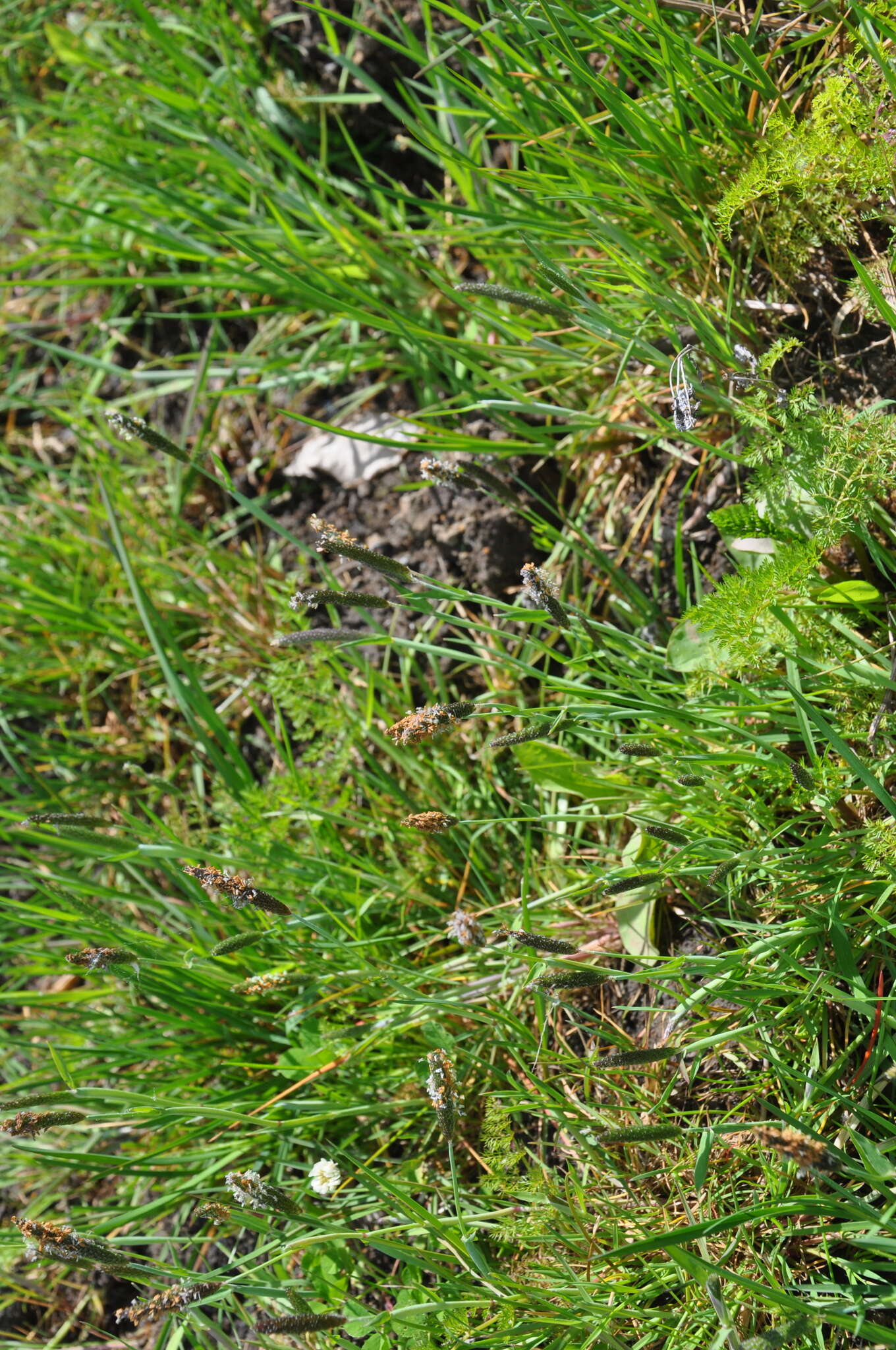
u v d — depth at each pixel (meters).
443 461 1.57
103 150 1.89
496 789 1.67
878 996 1.47
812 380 1.59
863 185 1.50
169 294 1.92
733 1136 1.51
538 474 1.71
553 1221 1.50
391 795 1.68
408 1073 1.59
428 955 1.64
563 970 1.53
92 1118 1.50
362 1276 1.57
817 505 1.51
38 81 2.08
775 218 1.56
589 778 1.58
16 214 2.01
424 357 1.75
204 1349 1.54
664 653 1.61
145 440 1.57
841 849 1.49
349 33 1.81
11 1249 1.66
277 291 1.76
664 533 1.65
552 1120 1.53
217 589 1.79
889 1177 1.41
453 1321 1.49
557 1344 1.46
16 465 1.95
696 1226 1.38
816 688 1.52
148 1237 1.56
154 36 1.82
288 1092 1.57
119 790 1.81
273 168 1.84
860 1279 1.46
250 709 1.78
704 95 1.56
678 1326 1.46
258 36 1.85
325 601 1.50
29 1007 1.77
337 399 1.82
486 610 1.71
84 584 1.84
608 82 1.55
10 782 1.79
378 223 1.76
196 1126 1.61
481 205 1.70
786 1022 1.51
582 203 1.59
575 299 1.61
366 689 1.72
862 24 1.51
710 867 1.50
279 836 1.64
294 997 1.64
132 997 1.68
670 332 1.56
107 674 1.85
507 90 1.62
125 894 1.66
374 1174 1.49
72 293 1.96
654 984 1.50
